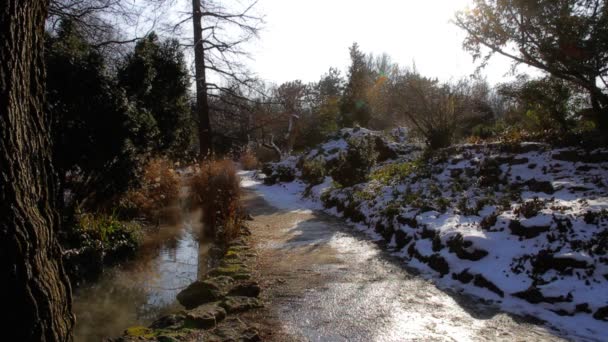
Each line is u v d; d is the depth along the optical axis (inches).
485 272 197.3
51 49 264.7
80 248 252.2
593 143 309.6
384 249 275.3
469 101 542.3
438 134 519.2
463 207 277.1
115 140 277.1
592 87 304.7
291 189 644.7
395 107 624.4
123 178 305.6
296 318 165.3
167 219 416.8
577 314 158.1
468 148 416.5
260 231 340.2
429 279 211.9
